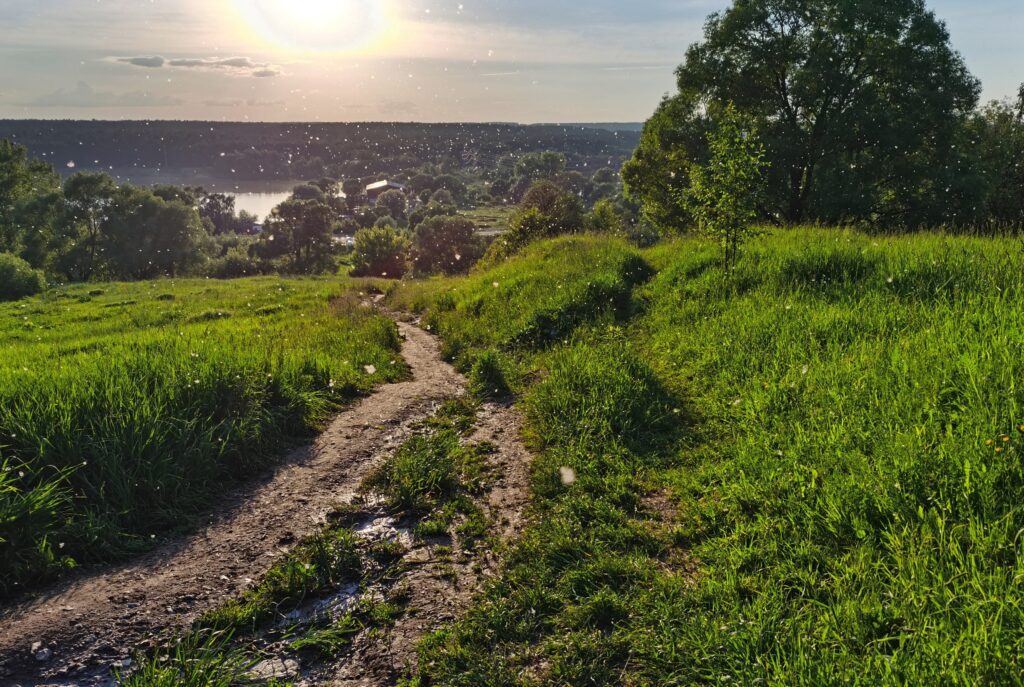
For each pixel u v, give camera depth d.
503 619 3.48
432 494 5.26
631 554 4.00
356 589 3.96
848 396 5.20
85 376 5.99
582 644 3.21
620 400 6.41
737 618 3.17
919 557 3.18
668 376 7.34
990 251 8.03
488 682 3.03
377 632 3.51
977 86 22.78
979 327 5.53
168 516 4.84
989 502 3.38
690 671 2.95
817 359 6.14
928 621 2.81
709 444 5.54
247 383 6.74
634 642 3.21
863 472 4.03
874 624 2.92
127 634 3.45
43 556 4.05
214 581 4.02
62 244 66.38
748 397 5.98
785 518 4.00
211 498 5.28
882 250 9.38
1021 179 28.17
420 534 4.61
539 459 5.69
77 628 3.49
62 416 5.17
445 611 3.65
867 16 22.09
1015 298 6.03
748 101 25.27
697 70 25.22
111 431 5.18
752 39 24.52
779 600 3.26
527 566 4.01
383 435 6.84
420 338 12.79
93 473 4.89
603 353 7.89
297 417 6.99
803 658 2.74
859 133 22.80
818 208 23.44
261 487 5.55
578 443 5.84
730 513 4.29
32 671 3.14
